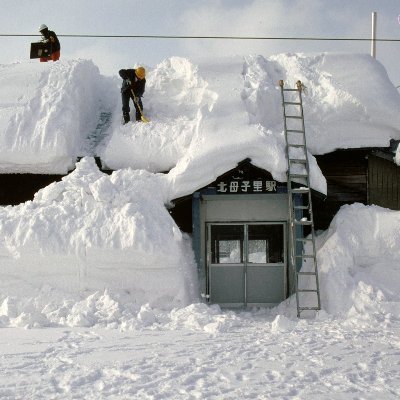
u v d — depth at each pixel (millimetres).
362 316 9578
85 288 10492
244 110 12500
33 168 12734
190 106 13766
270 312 11234
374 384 5543
